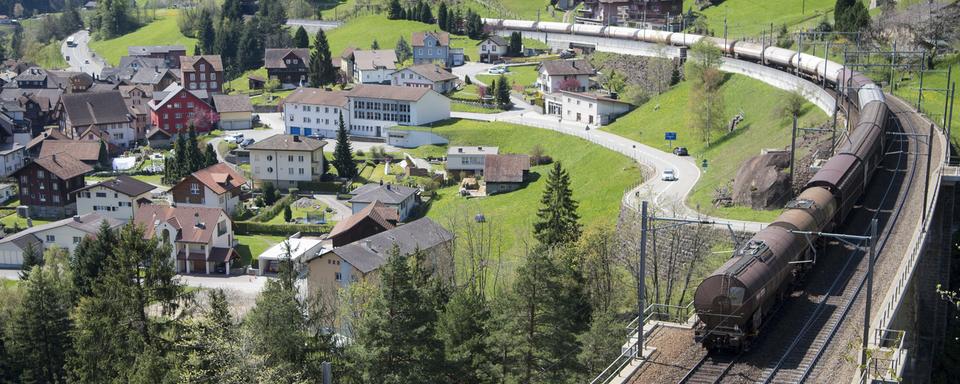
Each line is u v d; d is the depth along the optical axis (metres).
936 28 140.75
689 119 135.50
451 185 151.25
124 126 199.25
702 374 49.38
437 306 71.94
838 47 149.62
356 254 94.44
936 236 76.75
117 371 72.75
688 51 173.38
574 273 70.19
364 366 59.25
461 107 193.50
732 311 51.25
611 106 165.25
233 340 60.19
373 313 59.78
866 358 45.44
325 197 153.88
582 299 69.31
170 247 81.69
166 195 154.38
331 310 83.94
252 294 113.12
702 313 52.22
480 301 72.62
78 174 154.88
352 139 183.88
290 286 72.38
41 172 152.00
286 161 157.75
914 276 60.31
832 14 190.62
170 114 196.50
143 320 76.38
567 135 156.88
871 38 148.88
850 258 66.50
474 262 97.12
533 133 164.75
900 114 107.00
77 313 85.25
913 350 63.66
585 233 83.38
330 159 168.88
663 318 69.69
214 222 125.19
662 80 171.00
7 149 184.12
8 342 86.88
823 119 112.19
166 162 164.12
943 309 77.81
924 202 69.62
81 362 77.62
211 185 142.12
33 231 130.00
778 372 49.38
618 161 132.12
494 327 66.00
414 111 178.75
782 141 109.50
